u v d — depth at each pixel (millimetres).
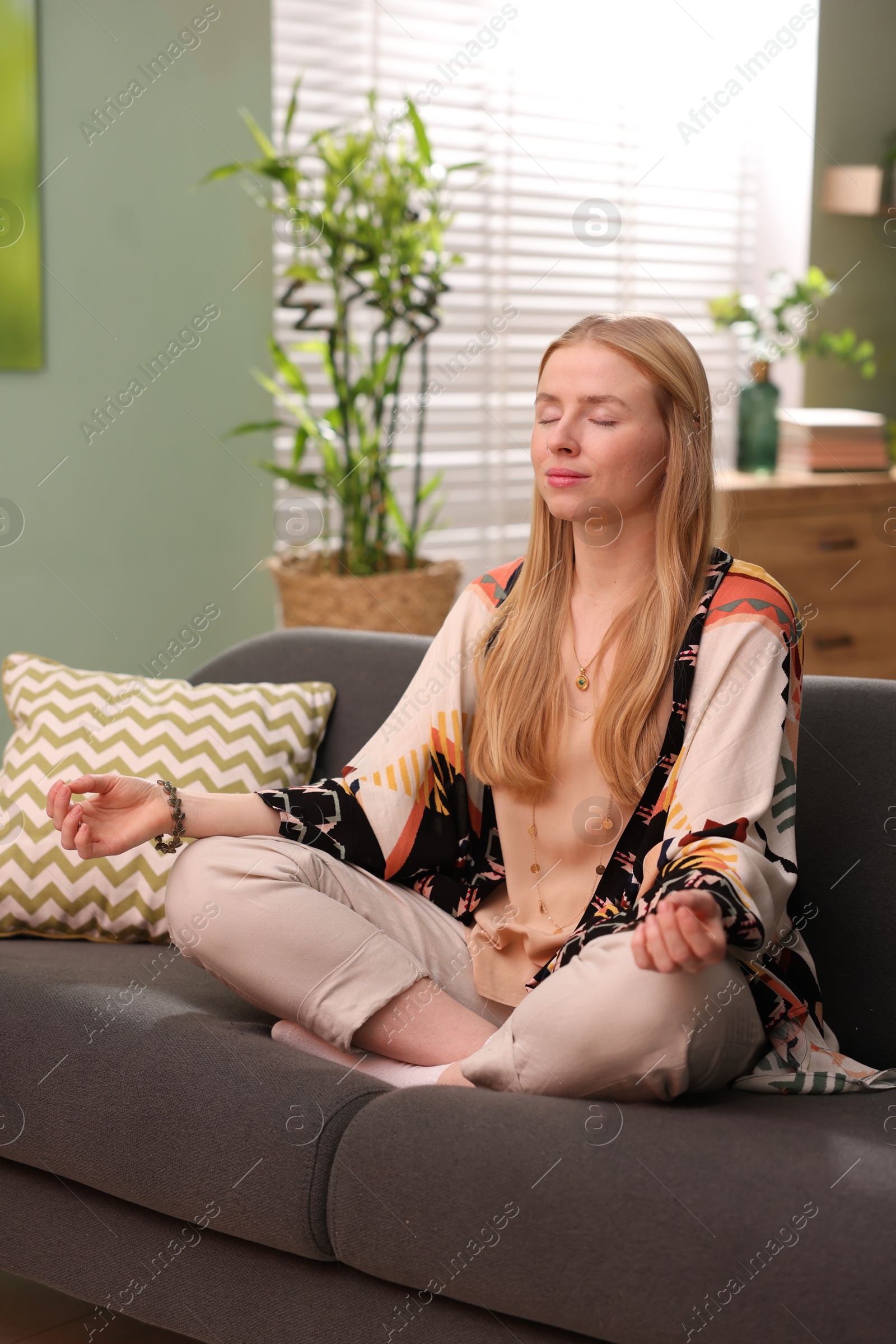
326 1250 1052
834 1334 855
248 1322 1112
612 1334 927
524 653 1297
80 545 3131
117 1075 1158
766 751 1159
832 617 3736
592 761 1266
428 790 1354
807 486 3629
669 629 1227
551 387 1249
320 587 3020
